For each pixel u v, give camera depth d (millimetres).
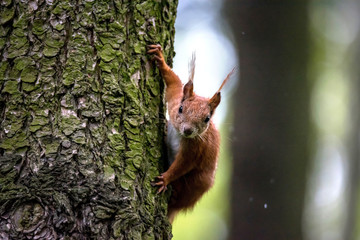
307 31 19156
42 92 7652
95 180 7414
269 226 17922
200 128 10094
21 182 7227
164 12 9398
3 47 7844
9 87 7664
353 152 27016
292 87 18672
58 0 7977
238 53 19141
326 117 29203
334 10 26000
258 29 19000
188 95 10602
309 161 18688
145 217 7918
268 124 18438
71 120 7598
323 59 27422
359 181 26609
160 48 9055
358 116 26953
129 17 8633
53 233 6922
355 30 27250
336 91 28922
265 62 18797
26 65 7734
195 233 23766
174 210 11258
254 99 18609
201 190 11031
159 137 9016
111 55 8133
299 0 19125
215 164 11172
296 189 18156
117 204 7375
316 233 25312
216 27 22125
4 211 6957
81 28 7992
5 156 7352
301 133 18422
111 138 7801
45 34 7863
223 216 23453
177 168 9734
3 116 7621
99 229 7090
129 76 8344
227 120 19328
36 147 7426
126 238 7270
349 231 26406
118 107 8000
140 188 8008
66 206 7008
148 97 8820
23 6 7926
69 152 7422
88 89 7816
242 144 18406
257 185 18156
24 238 6844
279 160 18203
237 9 19359
